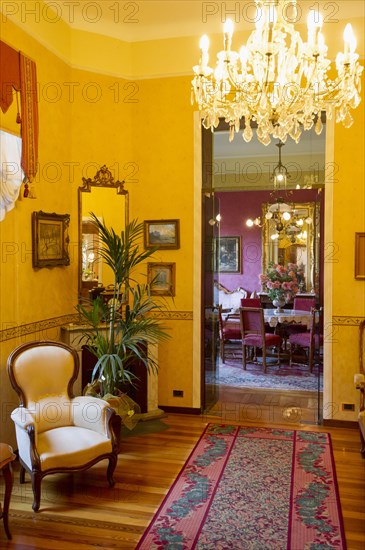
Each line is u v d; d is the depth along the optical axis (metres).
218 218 5.76
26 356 3.73
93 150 5.14
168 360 5.34
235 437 4.59
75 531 3.00
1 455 2.93
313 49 3.02
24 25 4.18
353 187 4.84
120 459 4.08
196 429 4.81
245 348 7.33
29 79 4.18
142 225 5.34
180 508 3.26
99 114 5.16
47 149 4.59
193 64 5.17
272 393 6.09
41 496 3.44
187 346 5.30
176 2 4.72
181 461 4.03
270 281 7.38
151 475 3.77
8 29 3.97
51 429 3.68
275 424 4.96
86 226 5.12
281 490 3.50
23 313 4.26
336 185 4.87
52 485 3.61
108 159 5.22
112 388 4.44
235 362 7.89
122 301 4.52
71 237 5.05
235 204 9.42
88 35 5.09
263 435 4.64
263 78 3.10
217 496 3.42
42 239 4.51
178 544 2.85
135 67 5.29
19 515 3.19
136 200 5.37
